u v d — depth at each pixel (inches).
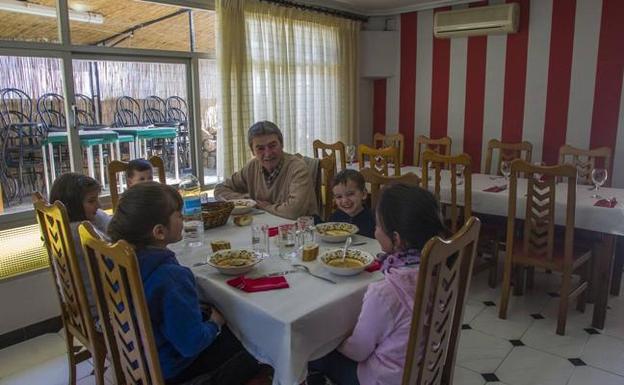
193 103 154.8
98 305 60.1
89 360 98.1
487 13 176.6
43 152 121.4
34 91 117.6
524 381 89.7
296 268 68.8
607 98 161.5
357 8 201.2
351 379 60.0
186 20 148.1
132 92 139.1
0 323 105.4
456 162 117.1
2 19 109.5
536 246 107.9
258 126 105.0
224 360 64.9
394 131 216.4
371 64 207.2
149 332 51.6
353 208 91.8
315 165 115.2
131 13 133.4
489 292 129.3
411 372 50.9
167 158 153.4
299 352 54.6
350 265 68.4
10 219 111.9
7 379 93.0
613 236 105.1
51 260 76.7
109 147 135.9
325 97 192.2
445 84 197.5
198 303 59.2
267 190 109.7
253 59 160.7
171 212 58.7
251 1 156.5
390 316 53.9
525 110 179.8
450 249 48.6
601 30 159.5
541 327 109.9
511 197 108.0
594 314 108.6
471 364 95.3
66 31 119.5
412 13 201.3
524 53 176.6
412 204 54.4
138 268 49.4
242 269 65.7
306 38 181.0
